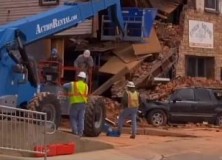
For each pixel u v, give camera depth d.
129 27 70.94
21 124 38.91
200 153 43.88
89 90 58.19
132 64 72.81
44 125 38.62
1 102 41.50
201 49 84.62
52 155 39.81
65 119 57.50
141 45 74.75
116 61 73.44
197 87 71.75
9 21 77.12
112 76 71.94
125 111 53.38
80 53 75.00
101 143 44.16
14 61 43.34
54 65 52.69
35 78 45.66
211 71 86.50
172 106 68.00
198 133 59.72
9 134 38.25
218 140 53.38
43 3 74.06
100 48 74.19
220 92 71.69
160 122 67.31
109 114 65.19
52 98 45.81
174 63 79.12
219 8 87.62
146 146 46.62
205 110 69.75
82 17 52.62
